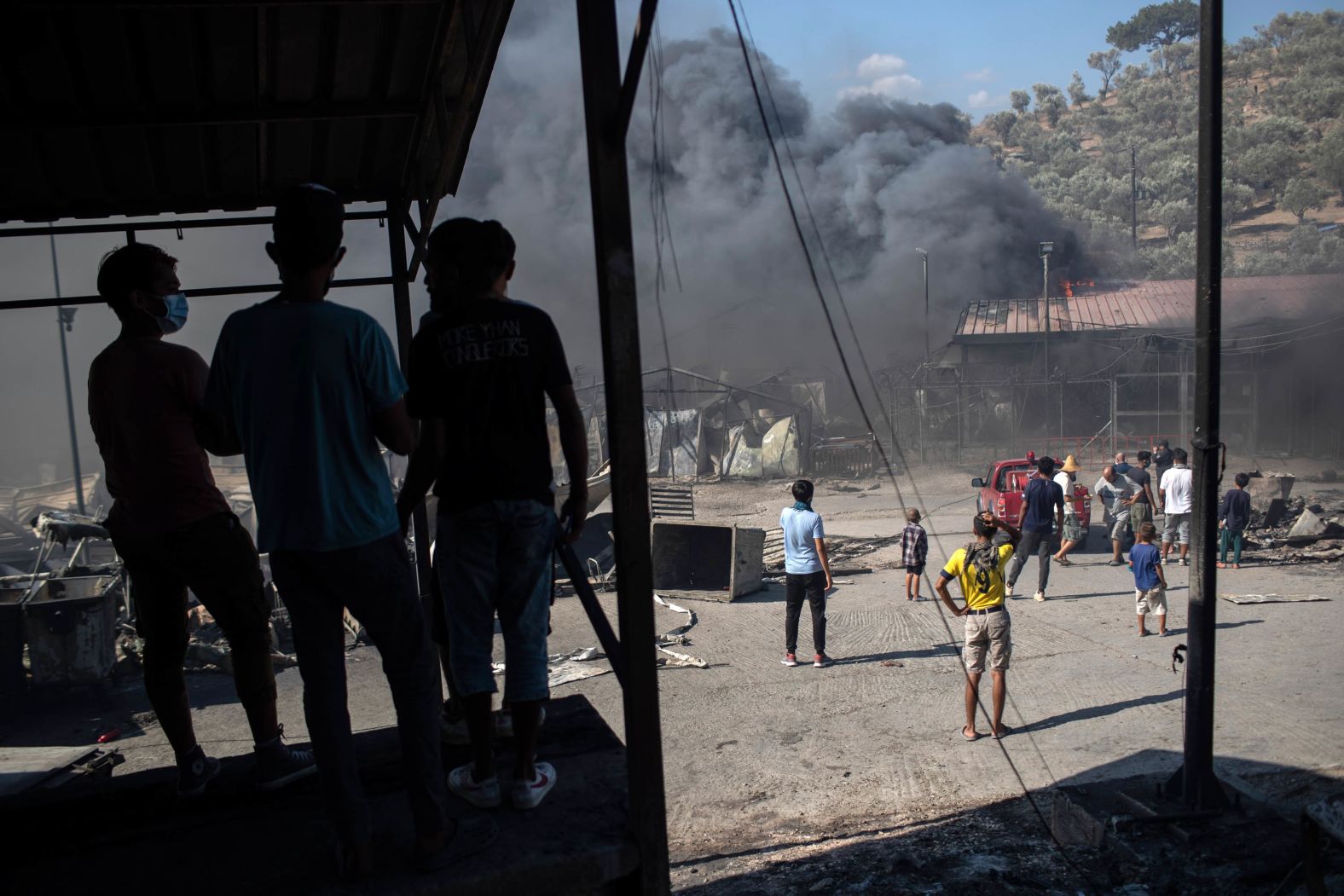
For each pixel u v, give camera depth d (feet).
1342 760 21.17
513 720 7.31
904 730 25.55
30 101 11.17
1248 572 47.06
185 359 8.49
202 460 8.53
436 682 6.83
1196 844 17.67
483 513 6.98
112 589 34.32
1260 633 33.78
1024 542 42.47
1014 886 16.78
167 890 6.61
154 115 11.74
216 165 13.83
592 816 7.18
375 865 6.67
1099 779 21.12
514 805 7.29
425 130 12.98
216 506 8.44
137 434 8.23
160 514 8.13
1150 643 33.45
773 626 40.11
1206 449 18.79
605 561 53.83
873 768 23.00
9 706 32.65
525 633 7.26
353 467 6.44
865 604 43.78
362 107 12.45
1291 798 19.39
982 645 24.39
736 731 26.45
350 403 6.41
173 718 8.29
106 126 11.65
